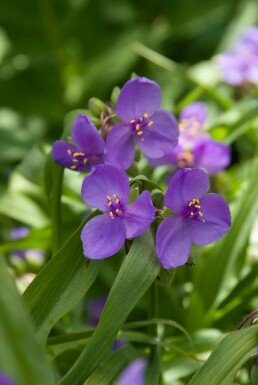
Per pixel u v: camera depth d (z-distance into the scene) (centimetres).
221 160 63
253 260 65
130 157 54
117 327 49
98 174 50
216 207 51
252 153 77
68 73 99
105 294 66
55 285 51
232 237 61
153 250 50
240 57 77
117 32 102
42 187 67
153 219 49
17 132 80
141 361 54
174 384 59
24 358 42
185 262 50
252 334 49
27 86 98
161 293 61
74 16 99
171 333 61
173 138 54
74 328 59
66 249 51
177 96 91
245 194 61
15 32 99
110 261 64
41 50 99
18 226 73
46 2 97
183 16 104
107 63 96
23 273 65
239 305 61
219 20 105
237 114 71
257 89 74
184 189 50
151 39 100
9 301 43
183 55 104
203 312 61
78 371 49
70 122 58
